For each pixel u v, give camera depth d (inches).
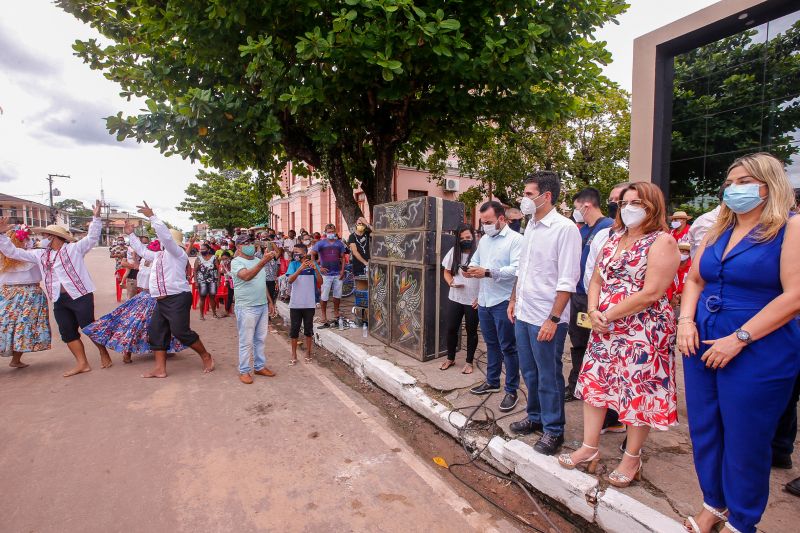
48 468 121.6
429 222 195.3
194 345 208.1
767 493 76.6
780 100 202.1
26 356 242.1
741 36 213.5
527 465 113.9
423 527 98.4
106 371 214.1
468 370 183.9
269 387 191.6
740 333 74.0
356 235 298.8
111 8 279.6
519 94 255.6
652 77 243.0
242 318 194.9
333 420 156.4
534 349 117.5
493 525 100.3
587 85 281.9
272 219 1044.5
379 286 235.6
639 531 88.0
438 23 195.3
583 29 248.4
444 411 149.9
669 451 119.3
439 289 202.1
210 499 107.6
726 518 81.6
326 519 100.3
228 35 240.7
